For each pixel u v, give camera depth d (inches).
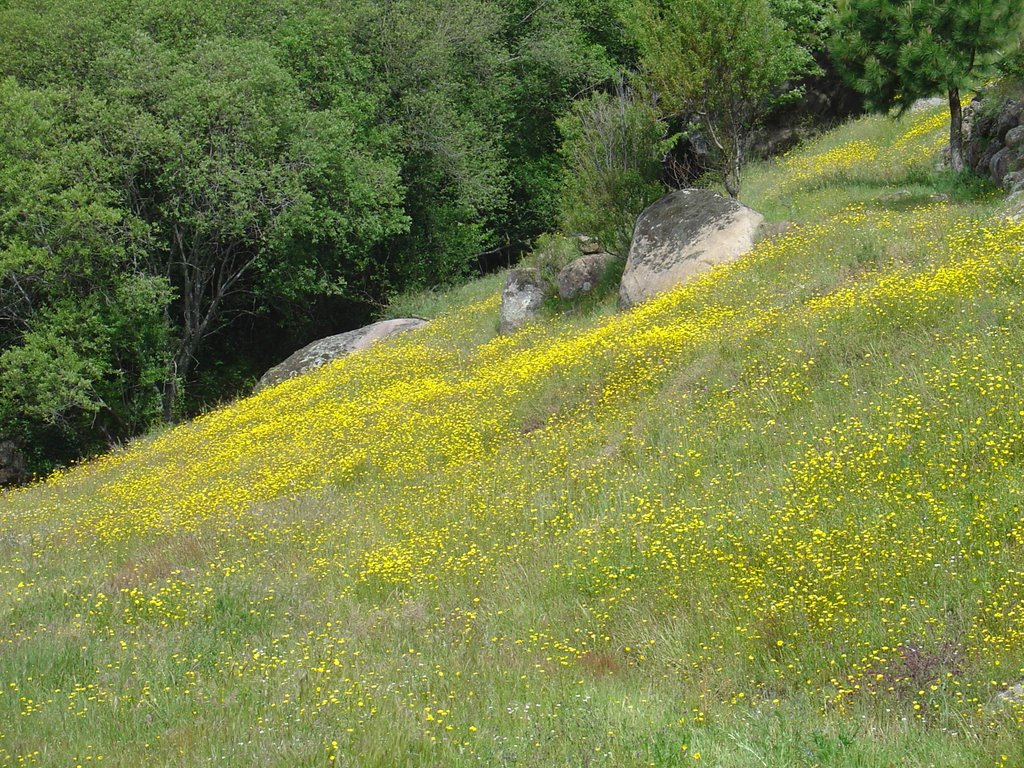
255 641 399.5
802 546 355.9
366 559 472.1
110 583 501.0
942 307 513.7
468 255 1491.1
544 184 1573.6
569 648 346.0
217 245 1261.1
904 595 315.3
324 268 1359.5
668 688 306.0
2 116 1123.9
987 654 279.9
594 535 432.1
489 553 451.8
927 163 885.8
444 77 1457.9
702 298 685.3
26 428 1189.1
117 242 1151.6
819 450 433.1
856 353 515.2
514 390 648.4
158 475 741.9
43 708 336.5
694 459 475.8
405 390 770.8
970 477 370.0
